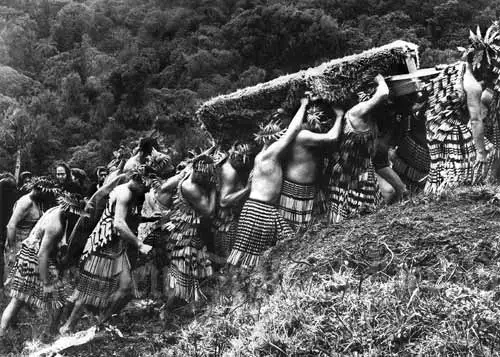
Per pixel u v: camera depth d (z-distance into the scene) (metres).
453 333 7.61
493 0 30.97
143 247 10.80
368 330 7.98
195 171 11.25
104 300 10.89
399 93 11.27
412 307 8.05
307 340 8.16
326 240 10.20
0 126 29.02
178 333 9.96
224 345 8.92
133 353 9.68
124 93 31.92
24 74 36.69
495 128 10.90
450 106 10.97
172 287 10.95
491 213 9.42
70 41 39.03
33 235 11.88
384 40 30.00
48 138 29.23
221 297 10.42
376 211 10.86
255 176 11.21
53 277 11.76
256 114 11.95
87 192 13.03
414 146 11.95
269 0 34.31
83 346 10.03
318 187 11.32
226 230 11.44
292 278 9.59
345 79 11.23
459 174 10.80
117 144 28.06
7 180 14.72
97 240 10.93
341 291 8.79
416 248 9.12
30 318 12.34
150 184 11.16
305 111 11.34
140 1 41.03
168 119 26.86
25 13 40.62
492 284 8.30
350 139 11.06
